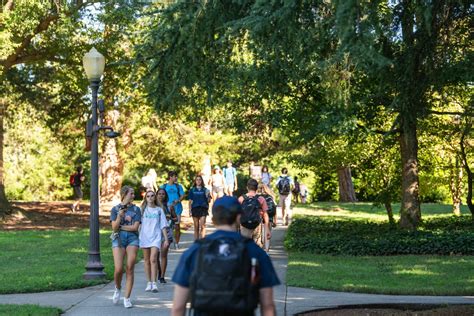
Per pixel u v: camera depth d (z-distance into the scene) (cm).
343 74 1231
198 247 568
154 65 1293
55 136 4934
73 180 3878
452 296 1392
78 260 1948
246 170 5716
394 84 1448
